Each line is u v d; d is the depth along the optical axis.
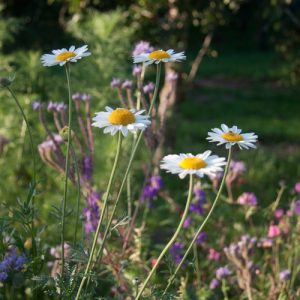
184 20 7.81
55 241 4.40
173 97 7.61
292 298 3.63
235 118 14.30
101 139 5.29
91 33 6.04
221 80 21.00
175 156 2.08
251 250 3.64
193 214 4.32
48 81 6.46
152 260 3.75
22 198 5.75
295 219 4.15
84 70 5.86
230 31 30.69
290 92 18.39
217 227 4.57
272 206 4.37
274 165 8.98
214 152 9.48
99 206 3.48
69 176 3.35
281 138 12.12
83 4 7.91
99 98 5.71
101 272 3.31
